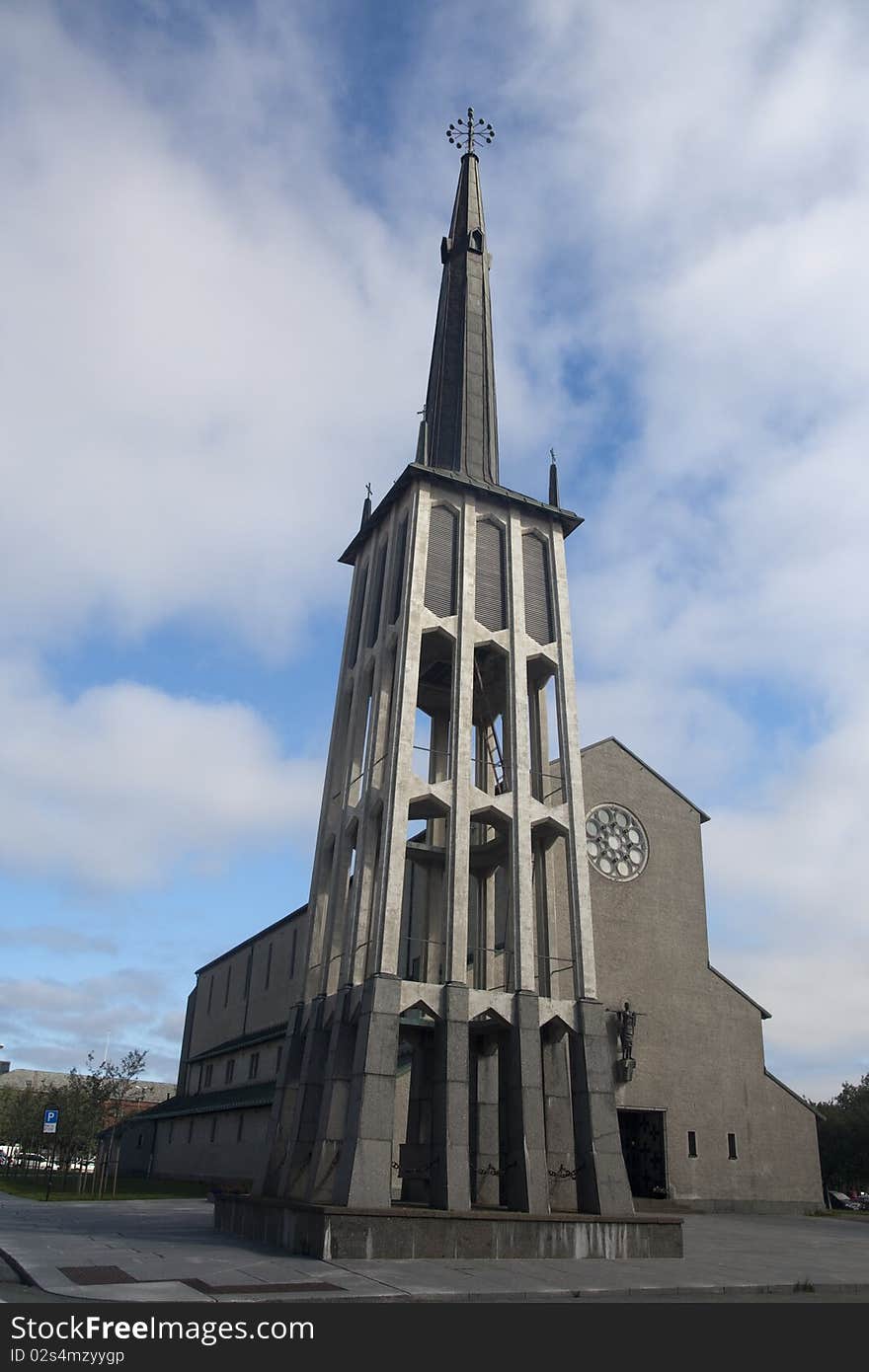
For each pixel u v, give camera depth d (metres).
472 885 33.81
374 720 30.70
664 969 46.88
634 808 49.38
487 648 31.77
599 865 47.22
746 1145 45.62
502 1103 27.83
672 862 49.41
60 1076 163.25
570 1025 27.14
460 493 33.00
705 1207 43.56
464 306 38.97
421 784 27.88
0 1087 107.88
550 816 29.86
